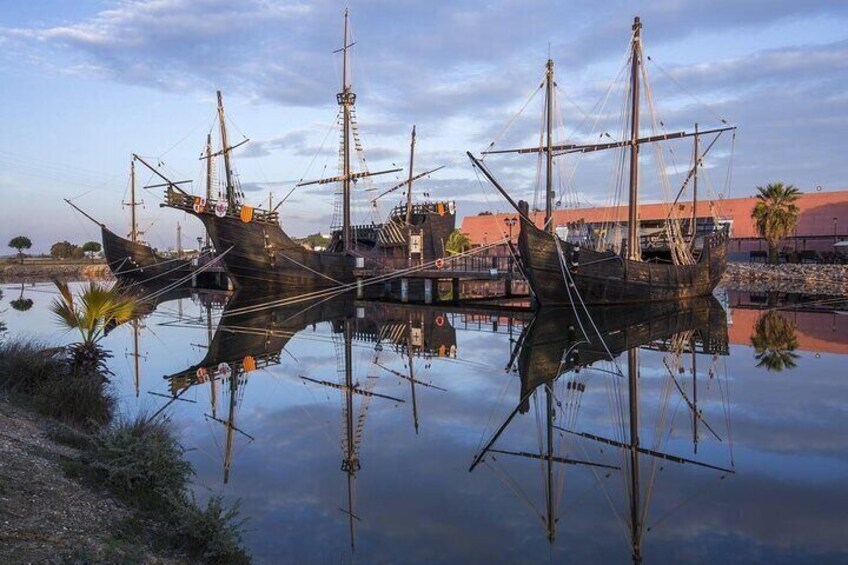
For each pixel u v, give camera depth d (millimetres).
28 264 107438
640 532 7281
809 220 77375
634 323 30906
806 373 18172
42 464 7199
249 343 24844
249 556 6461
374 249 60375
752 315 35156
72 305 13750
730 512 7902
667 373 18234
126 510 6613
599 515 7805
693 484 8977
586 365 19766
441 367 19797
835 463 9953
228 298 47375
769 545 6922
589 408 13953
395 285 54531
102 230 60031
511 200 31766
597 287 35812
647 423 12570
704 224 60844
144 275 63312
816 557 6613
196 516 6398
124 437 7719
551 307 35031
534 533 7223
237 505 6836
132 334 27203
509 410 13781
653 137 36000
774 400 14664
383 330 30047
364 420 12797
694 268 43312
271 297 45719
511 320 32938
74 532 5605
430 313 39344
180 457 8828
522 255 33688
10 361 12289
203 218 42625
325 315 37188
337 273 50062
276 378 17547
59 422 9875
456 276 44781
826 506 8086
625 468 9727
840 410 13555
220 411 13312
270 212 46812
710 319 32844
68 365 13016
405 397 15180
